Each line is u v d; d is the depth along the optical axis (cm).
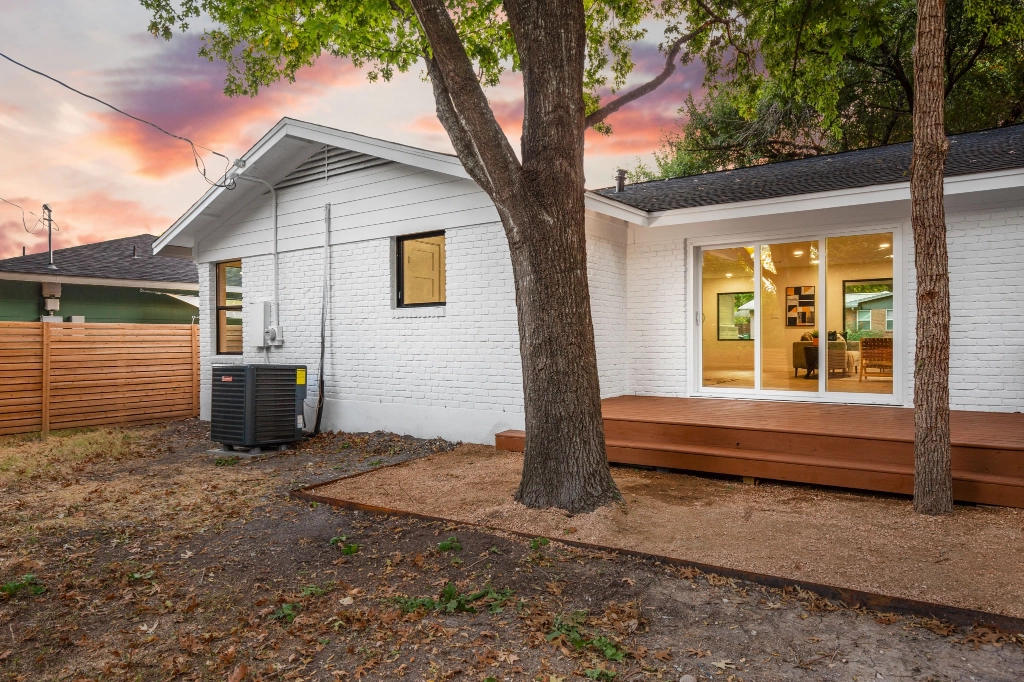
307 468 745
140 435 1024
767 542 435
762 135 2105
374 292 940
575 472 518
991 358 737
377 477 668
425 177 881
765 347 889
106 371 1109
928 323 479
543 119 510
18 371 1002
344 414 977
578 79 520
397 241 931
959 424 633
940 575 366
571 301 520
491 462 718
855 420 673
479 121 490
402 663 301
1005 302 729
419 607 358
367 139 867
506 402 815
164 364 1193
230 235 1123
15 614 362
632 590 374
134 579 410
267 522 533
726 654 302
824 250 847
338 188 974
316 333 1009
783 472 584
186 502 599
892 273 797
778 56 878
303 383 887
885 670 284
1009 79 1852
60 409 1049
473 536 474
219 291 1188
